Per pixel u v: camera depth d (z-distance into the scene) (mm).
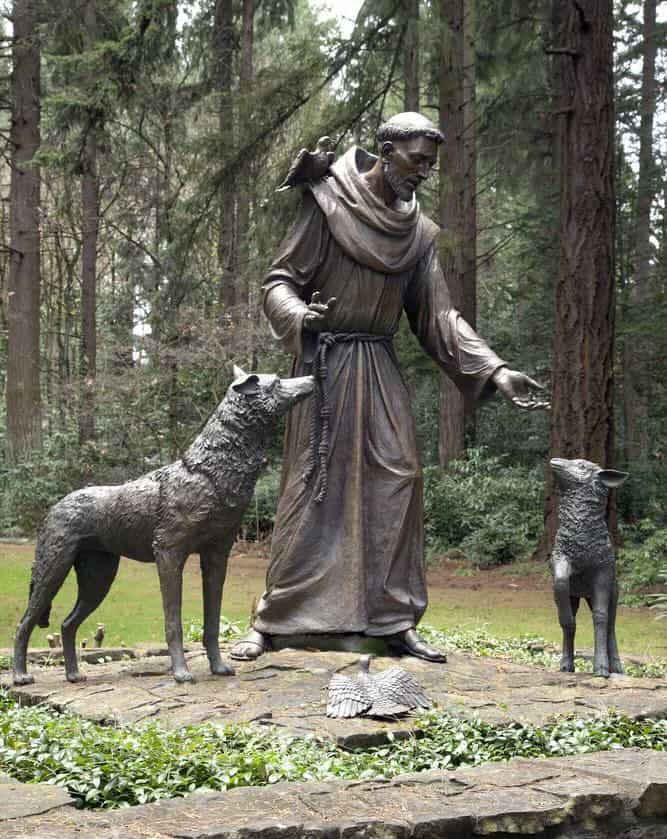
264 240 18422
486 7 21094
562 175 15672
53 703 6344
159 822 3459
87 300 26078
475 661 7809
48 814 3523
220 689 6535
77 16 22156
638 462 20734
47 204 28859
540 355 22344
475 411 22422
